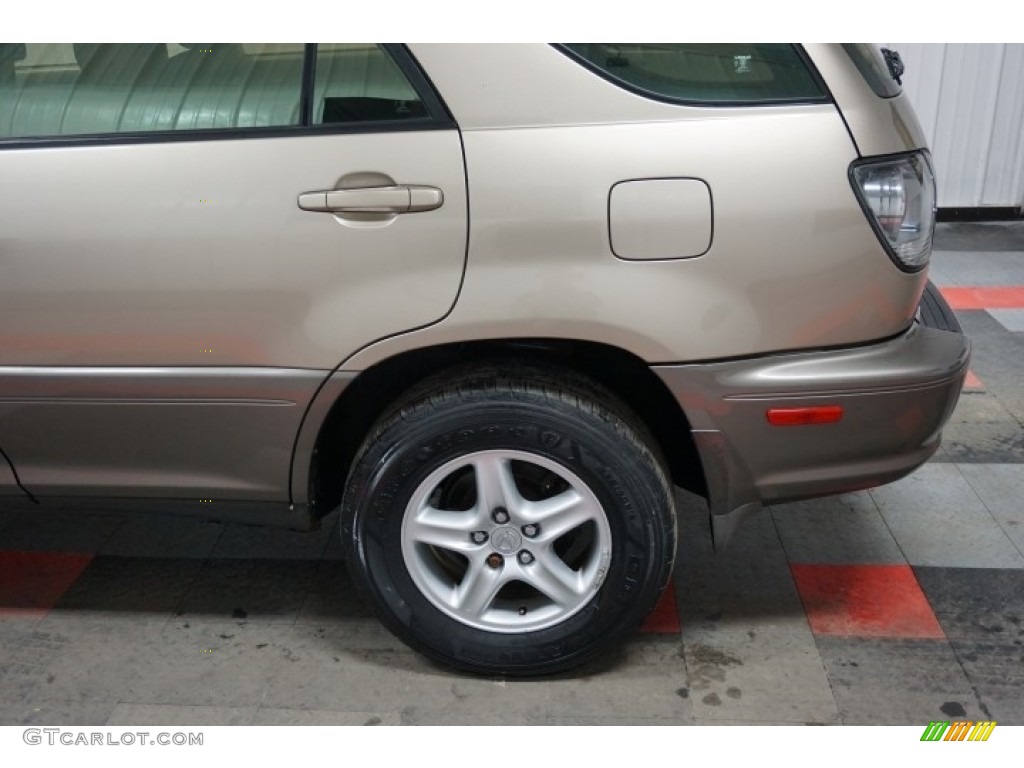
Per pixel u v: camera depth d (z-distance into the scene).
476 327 2.09
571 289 2.05
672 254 2.04
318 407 2.20
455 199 2.02
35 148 2.11
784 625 2.57
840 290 2.10
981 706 2.28
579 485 2.21
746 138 2.01
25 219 2.11
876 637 2.51
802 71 2.05
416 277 2.07
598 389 2.22
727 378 2.12
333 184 2.04
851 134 2.04
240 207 2.07
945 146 6.13
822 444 2.20
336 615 2.65
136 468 2.33
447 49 2.02
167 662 2.47
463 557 2.48
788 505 3.13
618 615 2.29
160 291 2.13
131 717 2.29
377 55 2.04
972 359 4.22
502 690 2.37
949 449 3.48
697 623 2.58
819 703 2.30
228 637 2.56
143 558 2.90
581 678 2.40
